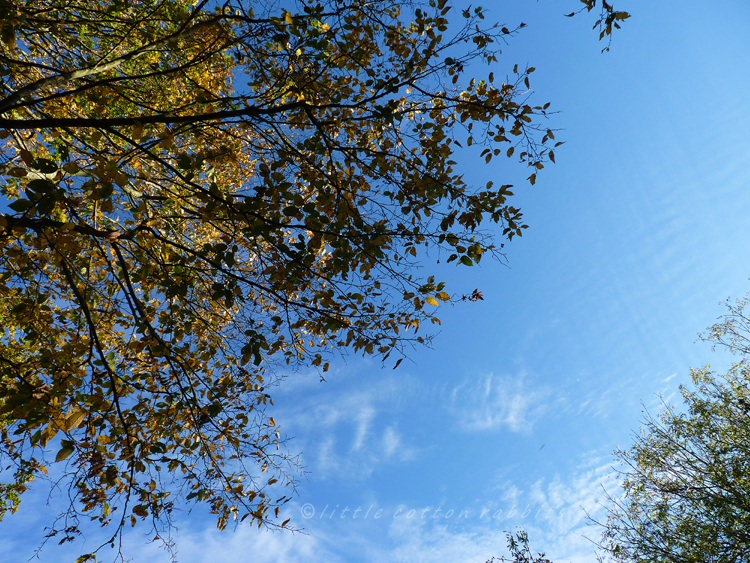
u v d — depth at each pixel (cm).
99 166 323
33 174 333
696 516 1110
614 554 1144
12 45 362
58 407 356
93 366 398
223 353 574
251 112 428
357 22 493
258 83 521
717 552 1017
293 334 531
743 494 1066
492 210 528
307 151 504
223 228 491
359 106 467
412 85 479
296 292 536
